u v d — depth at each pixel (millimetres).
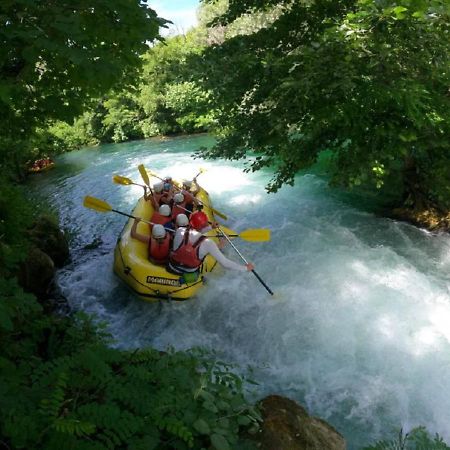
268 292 5219
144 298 5172
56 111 3115
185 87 17000
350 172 5309
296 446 2539
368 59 4895
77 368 2412
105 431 1921
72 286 5789
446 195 6043
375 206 7430
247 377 4066
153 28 2838
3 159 6039
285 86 4605
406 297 4891
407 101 4473
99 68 2281
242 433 2514
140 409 2154
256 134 6199
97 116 18828
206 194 7840
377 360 4074
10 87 2361
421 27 4652
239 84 5867
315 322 4633
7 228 4289
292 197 8273
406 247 5992
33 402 2037
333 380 3918
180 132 18484
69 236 7594
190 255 4945
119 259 5543
